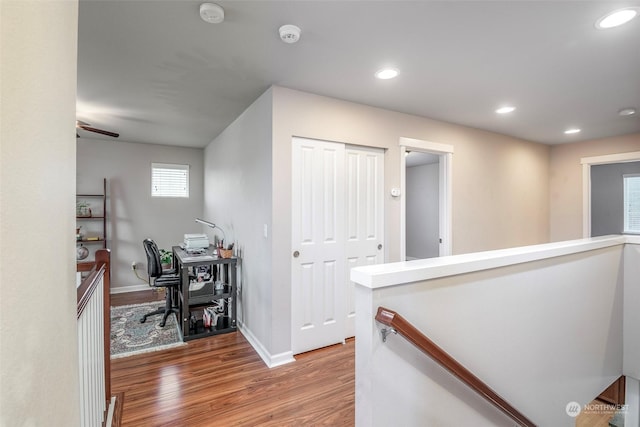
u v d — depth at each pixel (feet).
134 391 7.30
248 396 7.11
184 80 8.36
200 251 12.24
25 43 1.57
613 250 8.60
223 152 13.75
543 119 11.68
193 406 6.75
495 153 13.71
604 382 8.30
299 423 6.23
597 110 10.61
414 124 11.26
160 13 5.47
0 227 1.34
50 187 1.96
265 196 9.02
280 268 8.73
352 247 10.25
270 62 7.30
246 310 10.71
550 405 6.60
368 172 10.57
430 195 22.09
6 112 1.39
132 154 16.51
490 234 13.58
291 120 8.84
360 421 3.89
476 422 4.94
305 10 5.36
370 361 3.76
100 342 5.27
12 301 1.44
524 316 5.83
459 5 5.22
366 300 3.82
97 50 6.80
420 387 4.19
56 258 2.08
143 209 16.76
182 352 9.39
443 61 7.23
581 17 5.53
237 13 5.45
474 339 4.97
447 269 4.47
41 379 1.78
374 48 6.64
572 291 7.04
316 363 8.66
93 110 10.95
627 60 7.15
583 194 15.07
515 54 6.89
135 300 14.76
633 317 8.95
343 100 9.71
